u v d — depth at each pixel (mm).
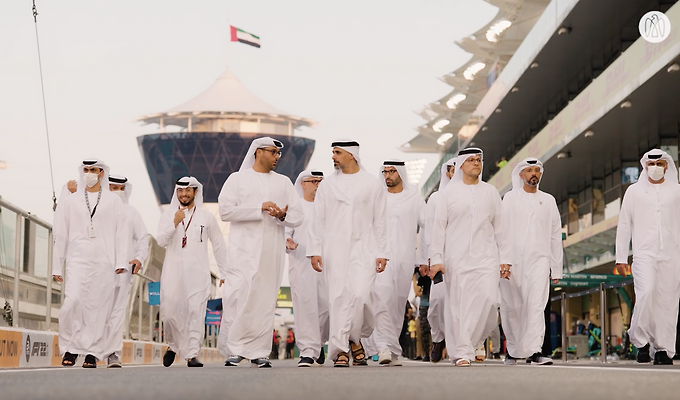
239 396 4270
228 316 10125
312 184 12031
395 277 12086
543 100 38375
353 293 9930
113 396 4305
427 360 15766
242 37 130375
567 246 31609
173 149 190875
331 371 7840
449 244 10289
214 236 12883
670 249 11602
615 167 30531
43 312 12898
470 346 10133
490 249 10289
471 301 10148
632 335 11789
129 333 17250
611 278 21812
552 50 31750
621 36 30031
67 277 11164
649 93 22062
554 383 5359
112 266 11336
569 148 28406
